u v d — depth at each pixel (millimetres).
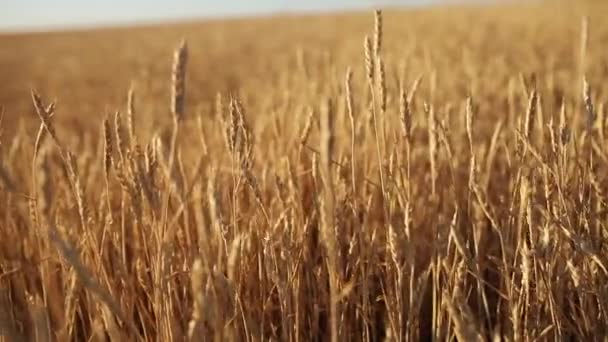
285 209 2201
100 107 9977
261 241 2078
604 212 2268
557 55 11781
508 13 31203
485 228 2629
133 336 1858
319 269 2189
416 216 2811
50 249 1981
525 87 2447
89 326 2438
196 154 3637
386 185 2125
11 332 1373
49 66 20875
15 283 2396
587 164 2459
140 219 1890
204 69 16547
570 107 4531
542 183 2398
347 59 12438
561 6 33875
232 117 1845
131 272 2346
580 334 2020
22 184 3357
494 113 5582
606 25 18922
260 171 3139
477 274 1937
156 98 10328
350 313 2256
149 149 1788
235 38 29266
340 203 2363
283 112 3744
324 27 33500
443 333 2166
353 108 1915
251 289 2227
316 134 3643
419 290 1964
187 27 44562
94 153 4898
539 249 1878
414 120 4289
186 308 2064
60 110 10055
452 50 13344
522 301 1879
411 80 5859
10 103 12156
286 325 1892
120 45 29609
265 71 14617
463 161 3512
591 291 1981
